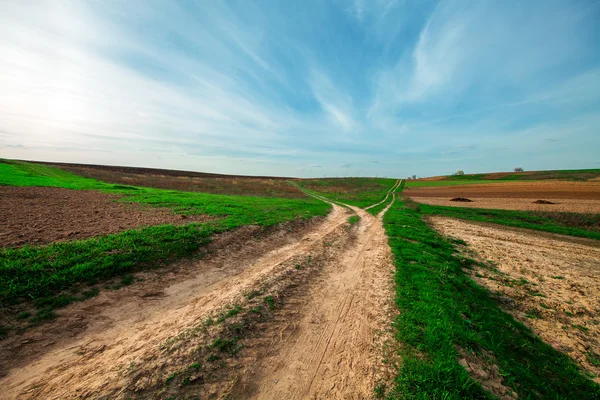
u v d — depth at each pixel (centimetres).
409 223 1992
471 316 612
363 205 3606
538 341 574
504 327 600
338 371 425
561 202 3762
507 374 428
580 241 1716
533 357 511
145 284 686
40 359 402
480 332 544
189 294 682
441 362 418
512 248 1452
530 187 6381
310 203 3022
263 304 609
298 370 426
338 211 2702
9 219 1022
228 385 378
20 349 414
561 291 868
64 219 1105
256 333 509
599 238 1797
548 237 1811
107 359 407
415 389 373
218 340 459
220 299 637
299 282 783
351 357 460
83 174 4669
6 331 439
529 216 2644
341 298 711
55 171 4000
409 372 404
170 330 494
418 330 524
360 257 1112
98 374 370
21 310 491
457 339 495
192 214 1496
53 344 438
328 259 1048
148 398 332
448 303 651
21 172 2995
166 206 1700
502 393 384
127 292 636
